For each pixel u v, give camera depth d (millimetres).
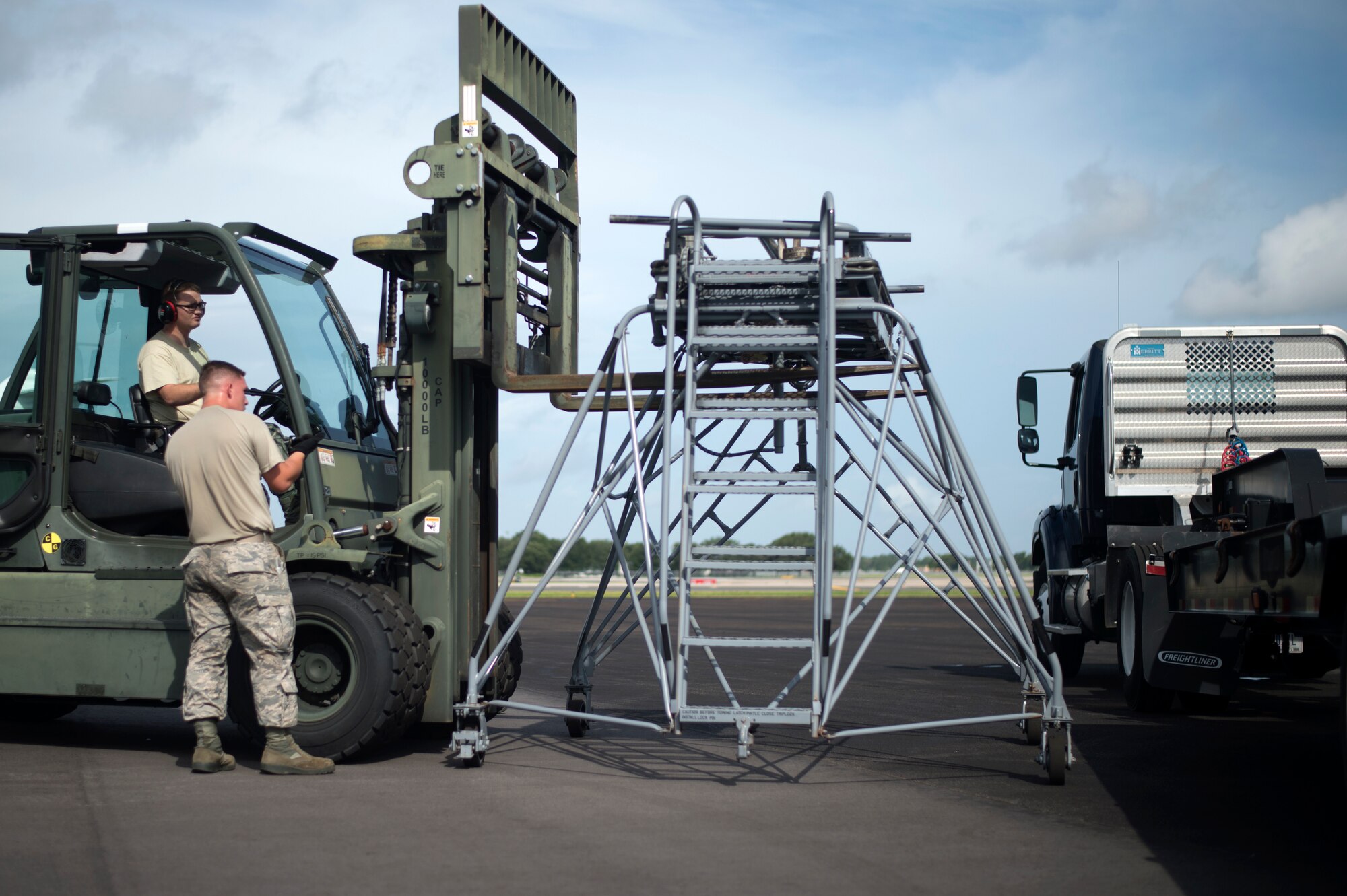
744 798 5031
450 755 6020
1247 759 6176
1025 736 6730
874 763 6004
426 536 6102
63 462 6016
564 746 6488
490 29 6320
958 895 3561
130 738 6621
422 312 6062
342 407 6699
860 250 5754
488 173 6266
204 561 5371
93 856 3959
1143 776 5637
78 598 5902
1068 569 10305
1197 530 8039
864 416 5941
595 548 98000
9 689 5926
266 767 5465
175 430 6492
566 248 7453
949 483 6016
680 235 5688
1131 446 8961
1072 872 3836
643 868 3842
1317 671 7180
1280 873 3838
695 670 11328
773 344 5434
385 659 5594
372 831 4328
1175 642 7543
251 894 3531
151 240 6113
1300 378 8906
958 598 37094
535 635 17406
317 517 5906
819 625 5102
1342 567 4855
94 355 6543
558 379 6191
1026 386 10805
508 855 3996
